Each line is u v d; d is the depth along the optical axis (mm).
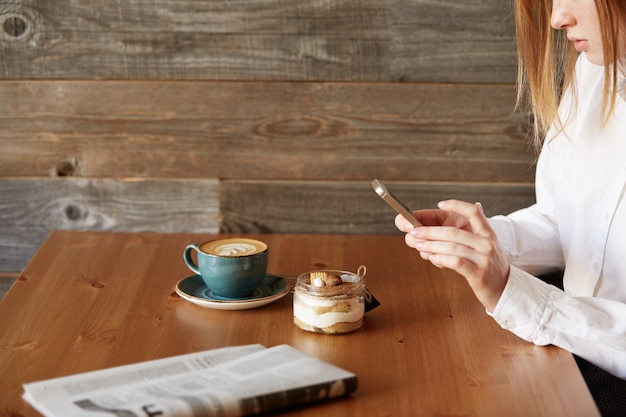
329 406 1066
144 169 1941
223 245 1455
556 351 1258
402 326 1339
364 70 1880
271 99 1897
